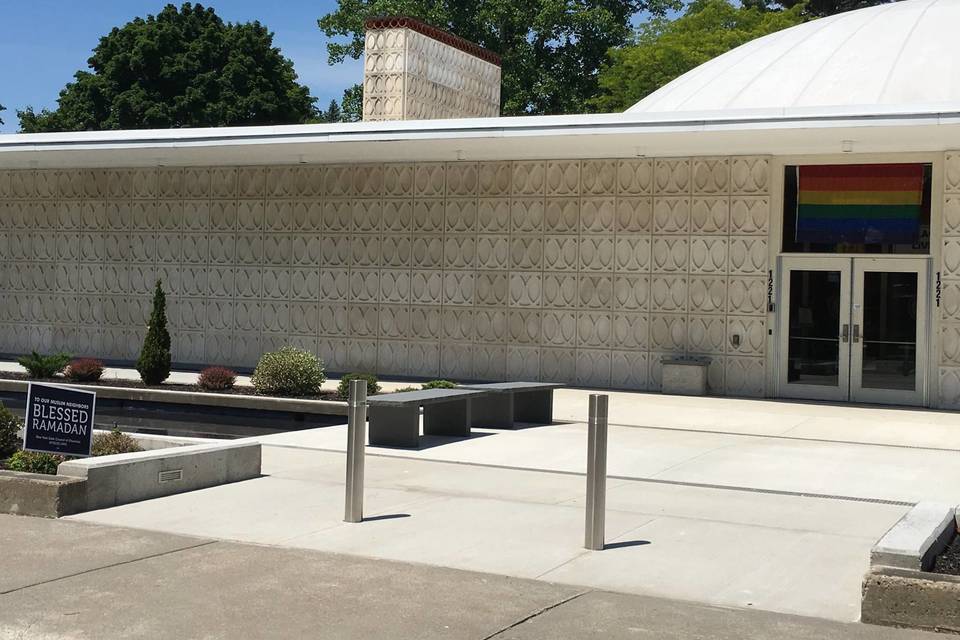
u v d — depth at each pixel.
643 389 21.12
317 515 9.55
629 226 21.22
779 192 20.20
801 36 25.08
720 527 9.33
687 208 20.80
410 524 9.24
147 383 19.59
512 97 44.97
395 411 13.75
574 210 21.62
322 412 17.12
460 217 22.55
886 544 6.93
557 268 21.77
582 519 9.55
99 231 25.75
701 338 20.72
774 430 15.84
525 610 6.84
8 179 26.56
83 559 7.94
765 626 6.59
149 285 25.30
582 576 7.68
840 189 19.84
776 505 10.35
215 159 23.59
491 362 22.33
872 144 18.78
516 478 11.61
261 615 6.68
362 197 23.42
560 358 21.77
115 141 22.06
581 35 46.97
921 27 23.30
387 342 23.22
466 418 14.63
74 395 10.09
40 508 9.38
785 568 7.97
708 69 25.36
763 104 21.92
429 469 12.12
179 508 9.78
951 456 13.57
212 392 18.66
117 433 12.20
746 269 20.39
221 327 24.67
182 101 46.62
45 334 26.30
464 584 7.41
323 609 6.81
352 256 23.52
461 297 22.55
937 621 6.51
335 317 23.69
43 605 6.83
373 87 25.12
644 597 7.19
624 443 14.34
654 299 21.05
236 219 24.53
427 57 25.56
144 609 6.77
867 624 6.65
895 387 19.41
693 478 11.79
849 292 19.75
